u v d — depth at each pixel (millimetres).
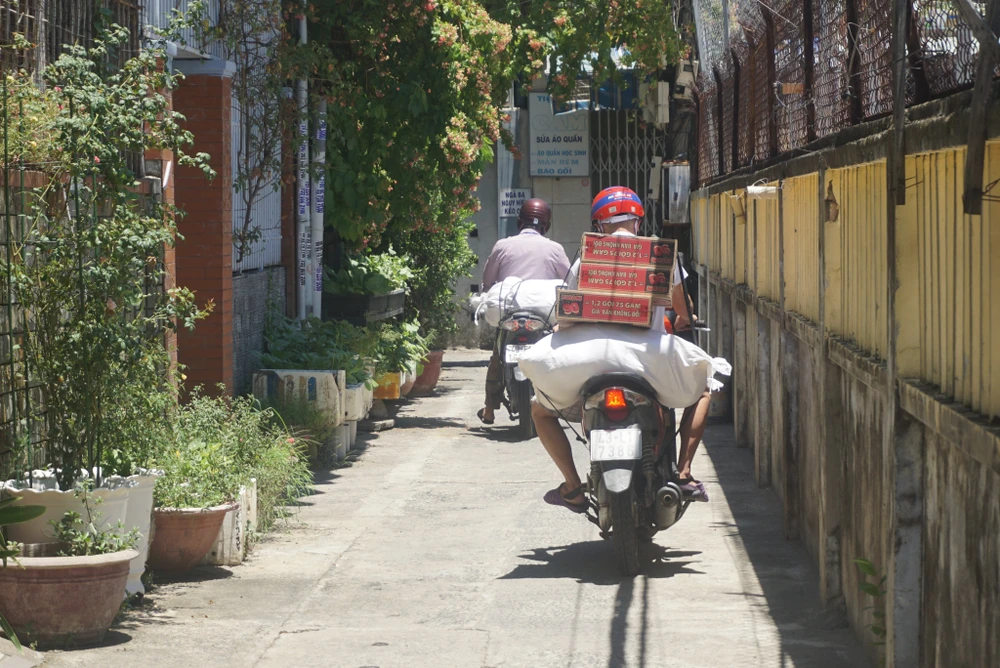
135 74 11680
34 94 10828
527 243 22781
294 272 24781
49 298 10828
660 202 39062
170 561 12781
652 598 11922
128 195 11492
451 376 34031
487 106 26422
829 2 11875
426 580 12711
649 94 37594
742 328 21062
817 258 12773
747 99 19250
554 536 14781
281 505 15961
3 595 10094
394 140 25062
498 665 9961
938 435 7941
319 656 10195
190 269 18297
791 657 10031
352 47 24688
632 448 12000
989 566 6797
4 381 10844
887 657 8586
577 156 39688
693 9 28016
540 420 13656
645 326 12656
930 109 7398
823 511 11305
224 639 10633
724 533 14758
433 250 33406
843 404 11047
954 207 7465
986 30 6055
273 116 21766
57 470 11031
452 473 19297
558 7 32406
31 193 10930
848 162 9891
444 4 24562
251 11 20562
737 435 21188
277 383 19859
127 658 10039
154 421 12203
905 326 8328
